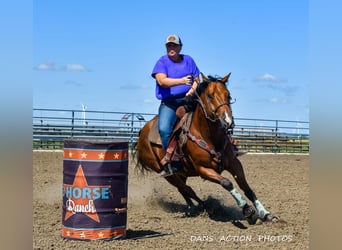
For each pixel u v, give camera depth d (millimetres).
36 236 6398
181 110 7902
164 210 9000
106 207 6109
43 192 10578
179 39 8125
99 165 6055
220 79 7414
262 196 10516
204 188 11891
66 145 6191
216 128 7402
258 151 24953
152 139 8797
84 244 5957
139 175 14414
